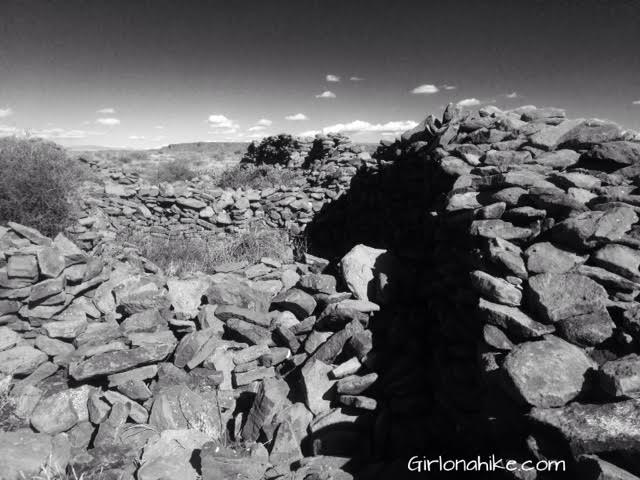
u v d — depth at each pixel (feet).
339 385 11.19
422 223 16.53
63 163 27.40
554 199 10.19
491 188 12.22
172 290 14.80
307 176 45.32
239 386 12.98
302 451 10.85
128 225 31.12
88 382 12.38
